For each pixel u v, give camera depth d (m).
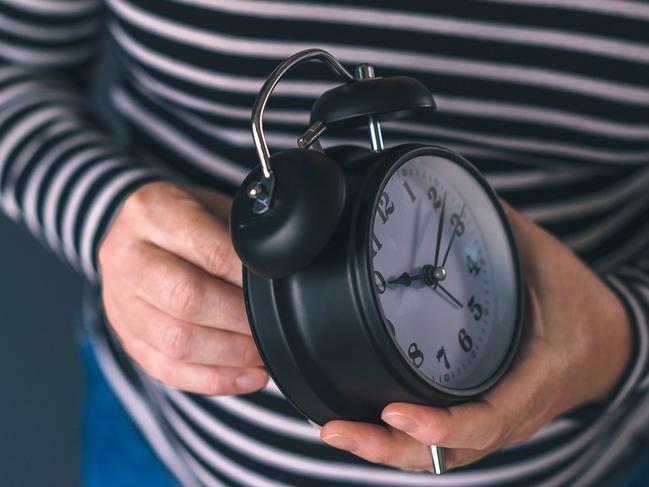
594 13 0.65
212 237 0.57
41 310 1.41
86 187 0.69
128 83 0.86
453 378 0.54
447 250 0.56
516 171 0.77
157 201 0.61
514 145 0.73
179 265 0.57
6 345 1.40
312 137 0.50
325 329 0.50
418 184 0.54
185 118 0.79
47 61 0.86
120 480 0.96
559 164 0.76
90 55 0.92
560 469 0.83
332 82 0.69
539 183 0.77
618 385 0.70
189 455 0.87
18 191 0.74
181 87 0.74
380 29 0.67
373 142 0.53
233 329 0.58
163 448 0.93
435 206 0.55
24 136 0.77
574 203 0.79
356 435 0.53
